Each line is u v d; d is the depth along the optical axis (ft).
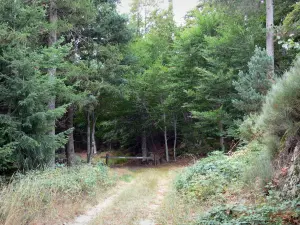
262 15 51.47
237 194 20.48
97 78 49.73
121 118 71.10
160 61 66.44
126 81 55.88
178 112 69.00
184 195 22.89
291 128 17.69
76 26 45.37
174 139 75.66
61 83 32.99
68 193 22.82
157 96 66.18
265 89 39.52
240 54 52.16
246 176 21.98
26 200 18.47
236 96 51.39
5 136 25.46
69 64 42.24
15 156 25.82
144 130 73.46
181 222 15.67
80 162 49.11
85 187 26.43
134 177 43.96
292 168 17.34
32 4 30.81
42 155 27.76
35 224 16.71
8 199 16.93
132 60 57.82
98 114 60.23
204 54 57.52
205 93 55.47
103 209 20.71
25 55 27.12
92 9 40.88
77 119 68.08
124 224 16.55
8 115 25.41
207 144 63.21
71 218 18.70
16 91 25.40
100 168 38.40
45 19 38.11
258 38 53.47
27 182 20.98
